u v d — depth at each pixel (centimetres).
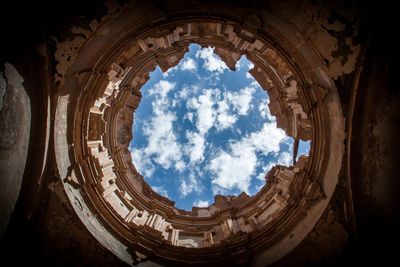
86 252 962
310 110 1055
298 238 1055
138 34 954
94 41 868
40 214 911
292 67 1001
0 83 650
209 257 1154
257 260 1098
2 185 725
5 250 786
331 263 945
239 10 881
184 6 886
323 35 812
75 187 1040
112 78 1407
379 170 853
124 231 1139
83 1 732
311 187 1095
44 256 898
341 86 862
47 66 789
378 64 767
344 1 712
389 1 664
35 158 848
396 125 785
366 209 905
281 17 847
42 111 825
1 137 685
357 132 871
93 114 1391
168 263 1107
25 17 667
